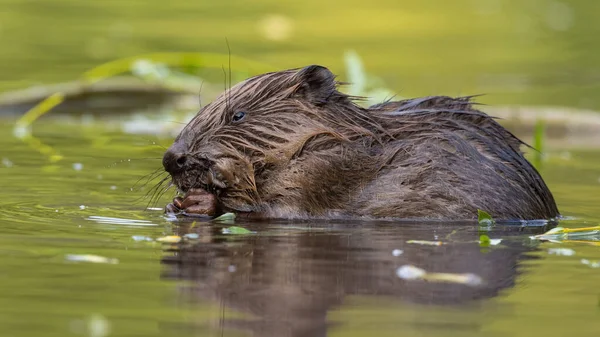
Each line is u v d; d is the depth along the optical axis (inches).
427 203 599.8
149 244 513.0
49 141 943.7
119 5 2060.8
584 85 1364.4
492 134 642.8
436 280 445.4
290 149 605.6
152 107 1204.5
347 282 437.7
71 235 534.6
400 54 1598.2
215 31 1729.8
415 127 629.0
